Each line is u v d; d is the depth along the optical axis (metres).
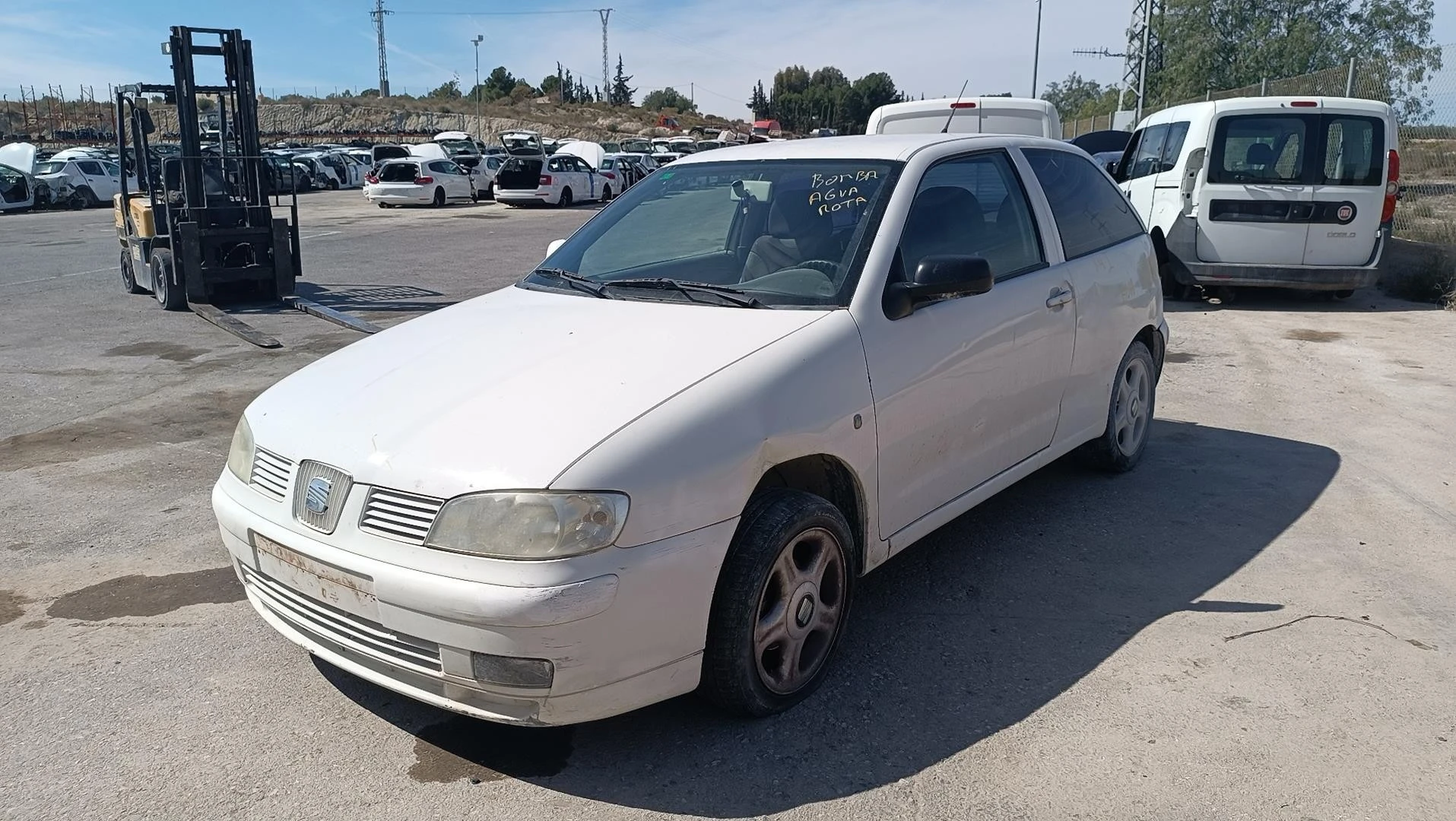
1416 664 3.44
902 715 3.21
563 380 3.06
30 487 5.52
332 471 2.91
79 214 28.95
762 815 2.74
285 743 3.09
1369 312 9.92
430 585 2.65
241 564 3.24
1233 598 3.96
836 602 3.39
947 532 4.68
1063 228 4.69
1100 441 5.15
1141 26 29.27
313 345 9.38
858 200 3.86
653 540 2.74
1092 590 4.07
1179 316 9.89
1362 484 5.19
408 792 2.85
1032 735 3.08
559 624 2.61
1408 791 2.78
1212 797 2.77
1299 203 9.72
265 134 73.56
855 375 3.34
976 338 3.89
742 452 2.94
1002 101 9.98
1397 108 15.31
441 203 31.27
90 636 3.81
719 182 4.32
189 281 11.31
